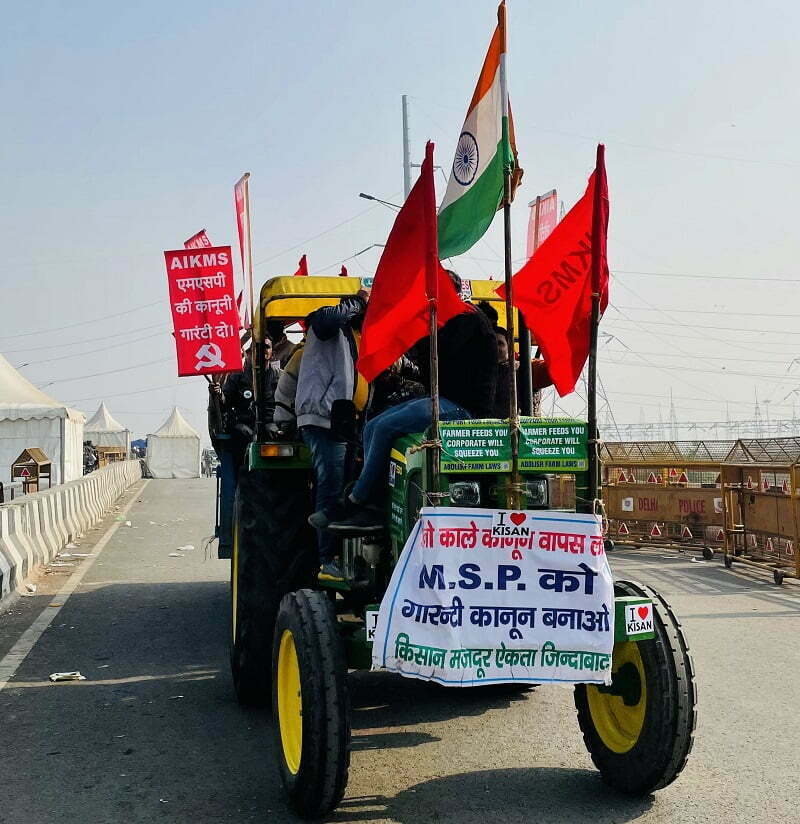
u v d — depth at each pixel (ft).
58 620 26.68
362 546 15.07
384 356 12.62
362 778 13.67
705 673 19.88
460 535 11.63
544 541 11.80
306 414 15.75
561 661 11.66
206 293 25.40
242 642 16.98
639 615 12.14
